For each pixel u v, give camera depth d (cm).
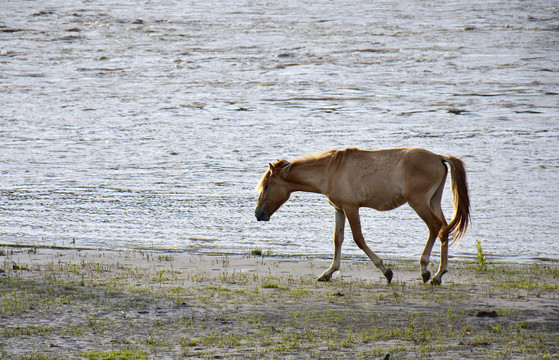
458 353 2636
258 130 13300
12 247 5544
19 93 17525
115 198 8131
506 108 15350
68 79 19838
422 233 6444
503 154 10862
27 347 2675
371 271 4559
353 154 4138
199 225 6812
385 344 2755
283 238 6253
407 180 4000
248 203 7944
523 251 5700
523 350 2662
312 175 4200
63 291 3631
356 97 17125
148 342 2755
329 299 3556
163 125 13838
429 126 13500
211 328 2977
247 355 2609
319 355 2611
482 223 6831
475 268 4703
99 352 2611
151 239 6131
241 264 4797
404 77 19962
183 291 3703
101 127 13575
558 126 13262
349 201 4084
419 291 3822
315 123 13975
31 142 12019
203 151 11419
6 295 3506
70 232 6412
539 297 3641
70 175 9506
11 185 8800
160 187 8800
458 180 4025
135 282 3959
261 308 3331
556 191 8375
